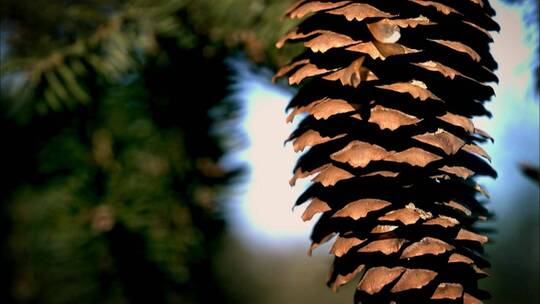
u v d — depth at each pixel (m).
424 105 0.44
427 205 0.44
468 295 0.44
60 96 0.51
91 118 0.52
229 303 0.56
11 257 0.52
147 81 0.53
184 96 0.53
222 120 0.54
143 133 0.53
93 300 0.52
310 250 0.45
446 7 0.44
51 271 0.52
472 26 0.44
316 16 0.45
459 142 0.44
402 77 0.44
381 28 0.44
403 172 0.44
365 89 0.44
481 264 0.44
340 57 0.45
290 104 0.45
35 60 0.51
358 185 0.44
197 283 0.54
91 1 0.52
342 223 0.44
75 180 0.52
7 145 0.52
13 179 0.52
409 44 0.44
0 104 0.52
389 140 0.44
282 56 0.52
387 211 0.44
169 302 0.53
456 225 0.44
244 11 0.52
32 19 0.52
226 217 0.54
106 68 0.52
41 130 0.52
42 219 0.52
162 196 0.53
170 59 0.53
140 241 0.52
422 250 0.44
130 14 0.52
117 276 0.52
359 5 0.44
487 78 0.45
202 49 0.53
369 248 0.44
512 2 0.51
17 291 0.52
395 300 0.44
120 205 0.52
